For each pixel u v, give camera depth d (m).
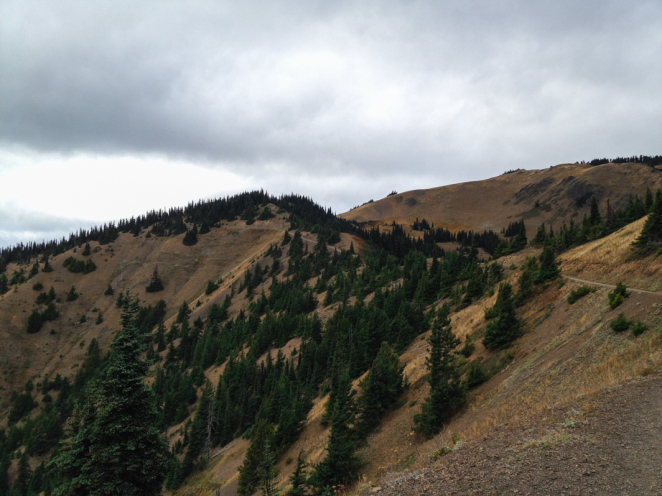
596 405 15.52
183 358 127.69
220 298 168.50
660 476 9.64
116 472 17.44
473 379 35.16
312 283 142.38
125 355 19.09
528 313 43.09
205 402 76.38
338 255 162.75
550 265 47.34
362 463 32.81
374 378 42.19
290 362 84.75
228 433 72.38
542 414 16.98
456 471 12.49
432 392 31.97
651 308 24.77
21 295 190.00
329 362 72.88
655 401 14.41
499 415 23.34
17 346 160.88
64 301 195.38
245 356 101.19
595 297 34.88
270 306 133.00
